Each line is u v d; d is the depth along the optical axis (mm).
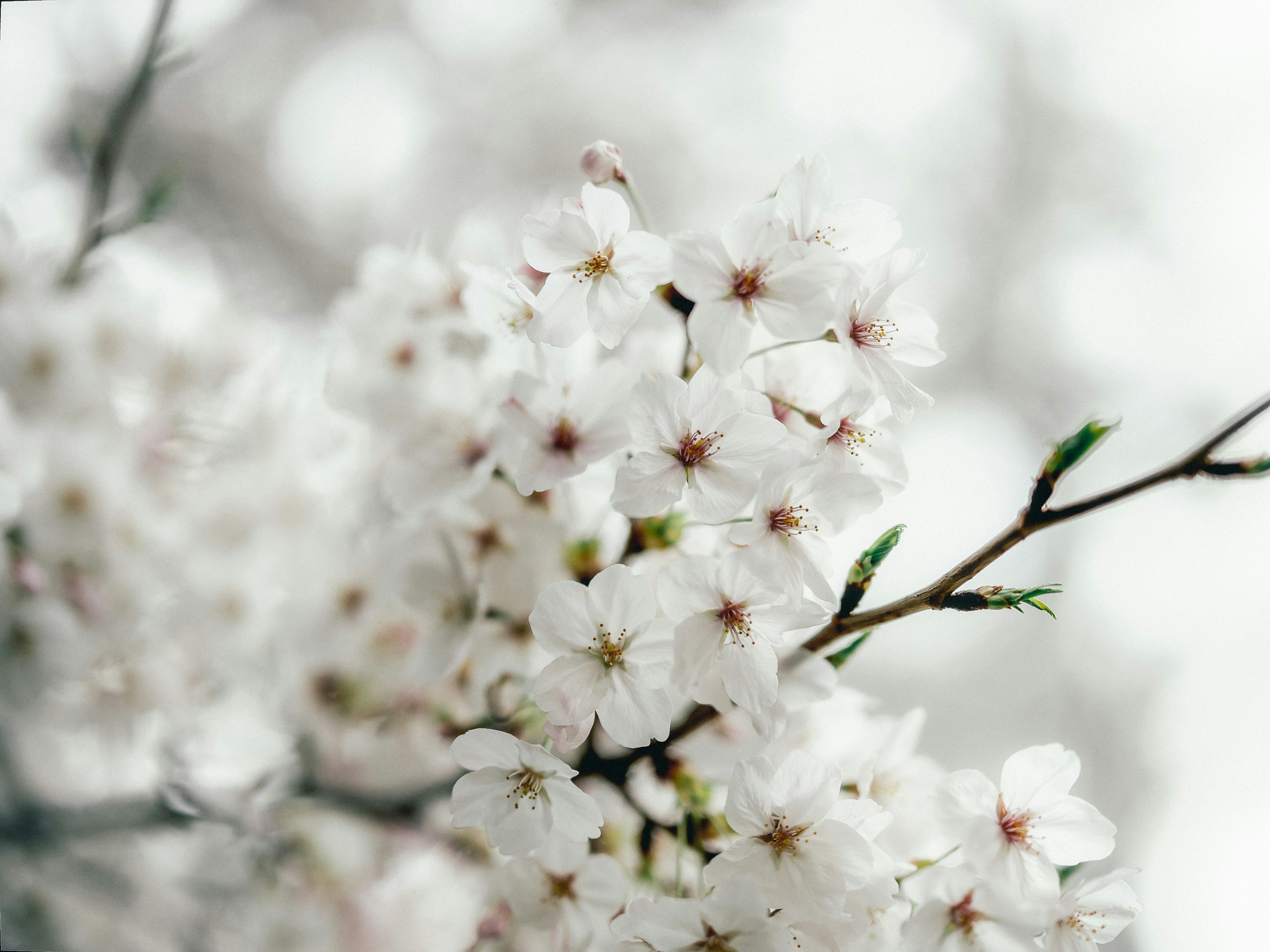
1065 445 511
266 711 578
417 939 570
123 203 681
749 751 555
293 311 1249
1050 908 529
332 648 563
